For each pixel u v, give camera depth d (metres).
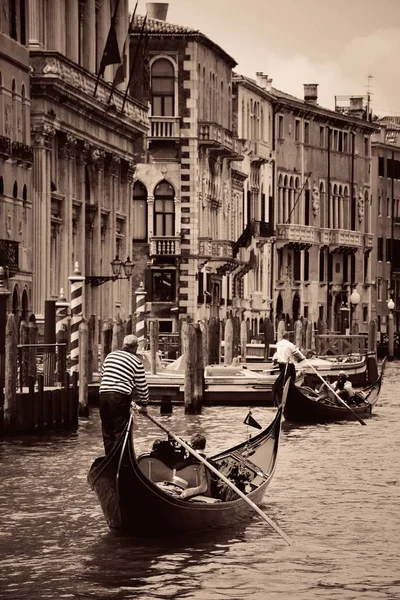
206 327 58.31
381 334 109.81
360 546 29.19
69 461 38.66
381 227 129.88
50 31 63.69
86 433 43.84
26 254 59.84
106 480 28.56
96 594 25.69
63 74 62.16
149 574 26.92
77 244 67.38
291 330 99.56
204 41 87.19
